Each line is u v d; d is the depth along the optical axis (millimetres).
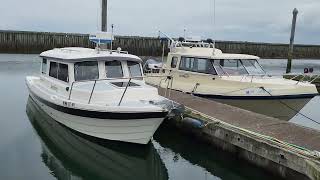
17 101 13773
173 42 13836
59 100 8953
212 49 13195
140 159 8320
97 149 8648
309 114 14047
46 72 10914
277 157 6840
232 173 7824
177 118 9570
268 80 11609
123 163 8281
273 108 11203
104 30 14891
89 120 8359
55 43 35812
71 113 8656
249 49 41938
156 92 8875
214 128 8461
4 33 34312
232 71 12047
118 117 7840
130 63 9516
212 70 11906
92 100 8406
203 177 7543
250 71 12219
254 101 11055
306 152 6449
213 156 8578
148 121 7805
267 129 8055
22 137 9555
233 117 9133
